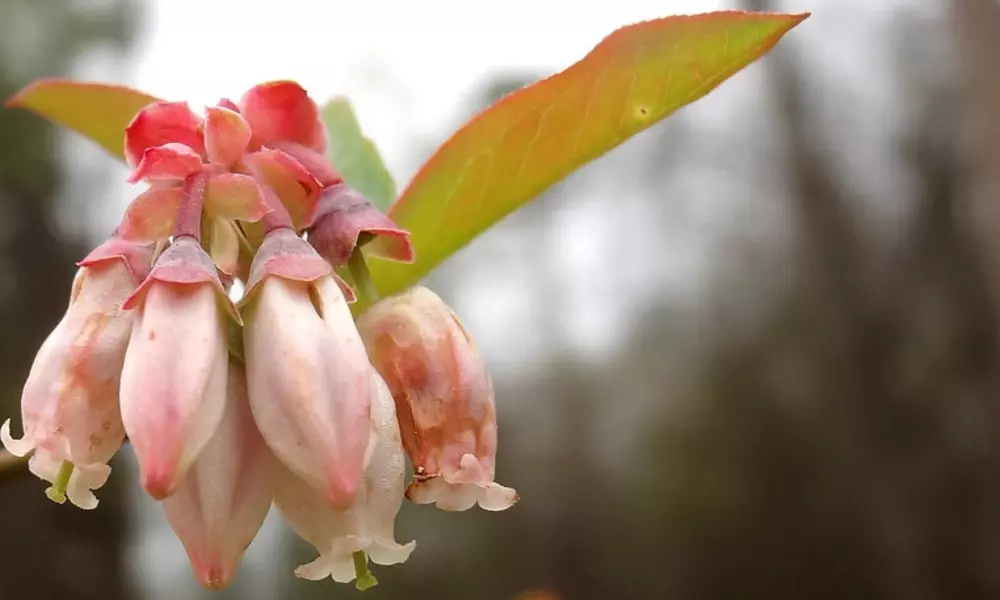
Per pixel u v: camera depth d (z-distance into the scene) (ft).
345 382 0.37
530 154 0.44
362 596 1.64
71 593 1.37
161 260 0.38
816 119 1.67
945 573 1.57
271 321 0.38
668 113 0.44
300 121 0.42
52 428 0.38
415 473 0.40
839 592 1.62
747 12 0.42
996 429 1.55
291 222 0.39
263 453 0.38
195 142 0.41
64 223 1.47
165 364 0.37
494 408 0.40
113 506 1.45
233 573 0.38
